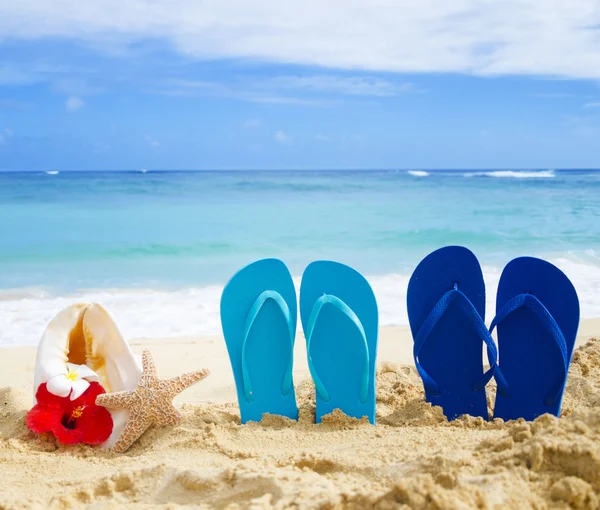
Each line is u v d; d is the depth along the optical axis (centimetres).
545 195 576
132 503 56
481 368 85
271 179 1017
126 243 283
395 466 57
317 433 75
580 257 242
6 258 246
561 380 80
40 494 59
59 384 77
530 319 85
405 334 135
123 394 76
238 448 70
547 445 51
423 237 304
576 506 47
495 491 47
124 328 147
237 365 82
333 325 84
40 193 620
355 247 278
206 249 271
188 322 153
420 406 82
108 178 1077
